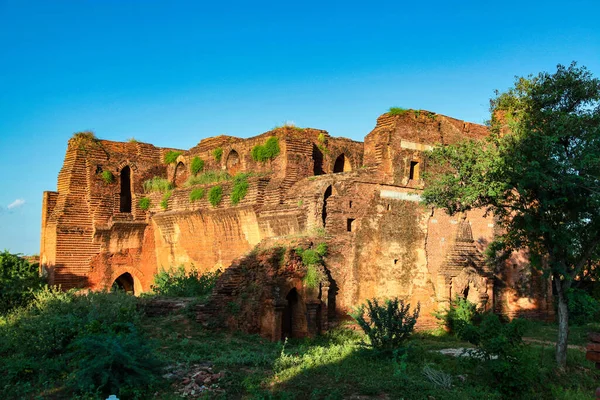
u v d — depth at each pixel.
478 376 18.33
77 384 14.44
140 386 14.61
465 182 21.33
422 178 28.38
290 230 27.02
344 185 26.56
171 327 21.91
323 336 23.64
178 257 36.56
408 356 19.55
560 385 19.11
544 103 23.52
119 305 21.03
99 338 15.40
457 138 29.84
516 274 31.75
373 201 26.89
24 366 15.93
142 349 15.59
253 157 32.00
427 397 15.80
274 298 22.25
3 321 22.12
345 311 25.44
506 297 31.30
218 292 22.94
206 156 38.03
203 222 33.53
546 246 20.94
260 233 29.33
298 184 28.80
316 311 23.55
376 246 26.69
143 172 39.94
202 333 21.62
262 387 15.48
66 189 37.31
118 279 40.75
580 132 20.88
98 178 37.84
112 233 37.41
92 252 37.00
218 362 17.36
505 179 20.08
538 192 19.92
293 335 23.86
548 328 29.66
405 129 28.09
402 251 27.36
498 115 26.33
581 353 22.39
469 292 29.64
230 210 30.75
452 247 28.94
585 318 31.66
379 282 26.53
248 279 23.14
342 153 34.22
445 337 26.14
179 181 40.28
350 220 26.42
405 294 27.22
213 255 33.28
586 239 21.05
